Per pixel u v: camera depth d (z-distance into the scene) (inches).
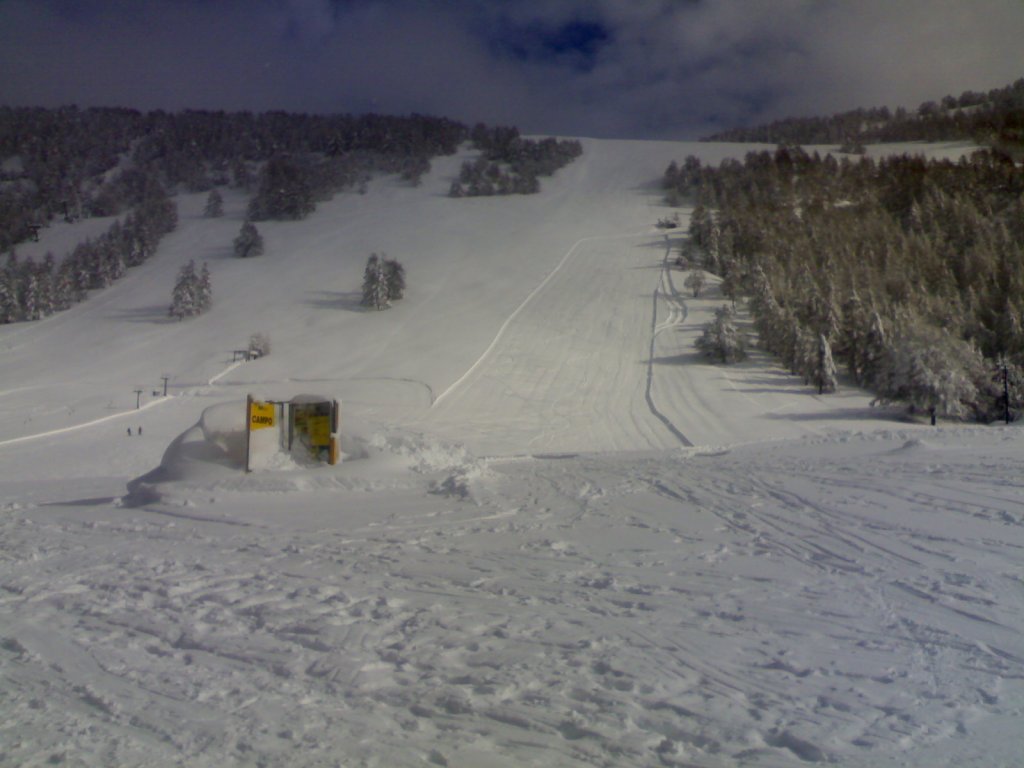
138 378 2610.7
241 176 5890.8
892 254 2928.2
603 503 429.4
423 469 536.4
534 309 3166.8
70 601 252.7
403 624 219.0
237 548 338.6
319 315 3292.3
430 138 6771.7
